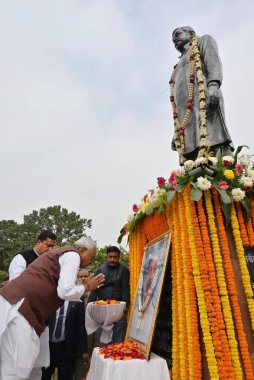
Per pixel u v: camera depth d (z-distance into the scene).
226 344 3.18
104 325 4.93
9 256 49.78
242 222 3.81
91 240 3.80
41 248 4.65
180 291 3.67
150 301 4.14
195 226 3.58
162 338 4.45
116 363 3.41
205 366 3.22
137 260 5.32
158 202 4.25
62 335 4.93
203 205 3.76
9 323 3.17
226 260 3.53
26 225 53.00
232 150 5.51
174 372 3.57
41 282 3.37
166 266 4.04
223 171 3.88
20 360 3.12
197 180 3.69
